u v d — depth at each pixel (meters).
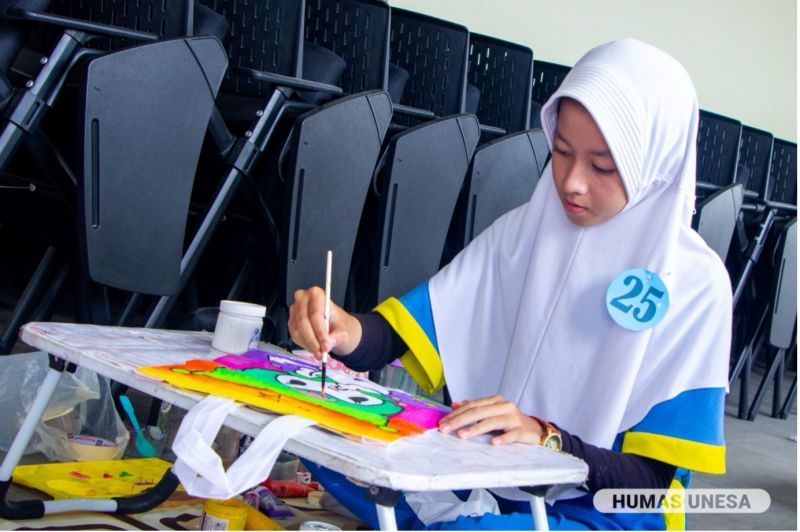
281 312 2.42
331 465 0.79
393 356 1.43
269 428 0.85
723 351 1.23
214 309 1.84
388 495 0.80
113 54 1.76
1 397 1.74
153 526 1.43
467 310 1.45
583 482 1.07
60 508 1.38
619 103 1.22
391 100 2.54
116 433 1.87
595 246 1.30
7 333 2.23
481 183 2.71
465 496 1.31
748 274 3.70
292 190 2.18
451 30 2.81
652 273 1.23
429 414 1.05
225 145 2.16
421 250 2.56
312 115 2.18
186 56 1.89
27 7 1.75
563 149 1.26
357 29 2.55
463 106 2.82
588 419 1.25
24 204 2.17
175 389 0.93
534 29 4.41
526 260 1.41
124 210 1.86
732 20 5.69
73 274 2.23
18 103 1.74
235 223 2.56
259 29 2.27
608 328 1.27
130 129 1.83
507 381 1.33
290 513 1.58
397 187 2.44
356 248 2.85
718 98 5.76
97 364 1.00
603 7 4.80
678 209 1.26
